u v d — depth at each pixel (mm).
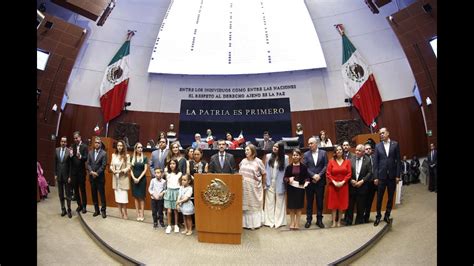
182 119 12727
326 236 5227
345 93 12297
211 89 12977
